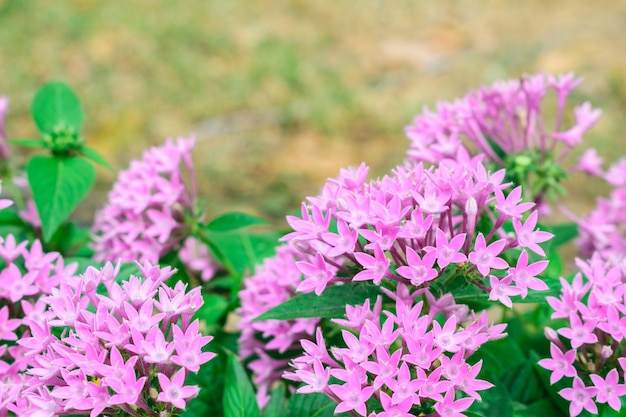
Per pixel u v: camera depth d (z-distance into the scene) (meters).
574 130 0.36
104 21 1.29
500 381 0.32
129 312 0.26
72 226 0.39
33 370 0.27
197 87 1.13
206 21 1.33
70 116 0.39
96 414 0.25
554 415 0.31
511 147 0.35
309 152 0.99
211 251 0.39
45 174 0.36
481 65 1.18
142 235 0.37
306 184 0.90
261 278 0.34
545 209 0.38
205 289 0.39
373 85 1.16
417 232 0.27
